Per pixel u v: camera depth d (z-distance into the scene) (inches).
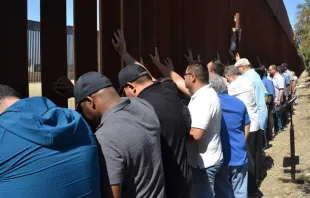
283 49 630.5
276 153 338.6
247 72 263.1
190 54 194.1
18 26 94.4
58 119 67.8
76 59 116.0
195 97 141.6
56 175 65.4
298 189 245.0
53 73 105.8
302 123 518.9
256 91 252.5
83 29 118.2
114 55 134.1
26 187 63.3
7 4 91.3
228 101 174.4
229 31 278.5
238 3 296.7
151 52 159.0
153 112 88.7
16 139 64.5
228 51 276.1
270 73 426.0
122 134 80.7
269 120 366.3
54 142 65.2
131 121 83.2
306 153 340.8
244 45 319.3
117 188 79.0
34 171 63.9
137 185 84.0
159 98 107.4
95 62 122.7
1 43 90.0
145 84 110.0
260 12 381.7
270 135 387.9
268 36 447.8
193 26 207.3
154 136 86.4
